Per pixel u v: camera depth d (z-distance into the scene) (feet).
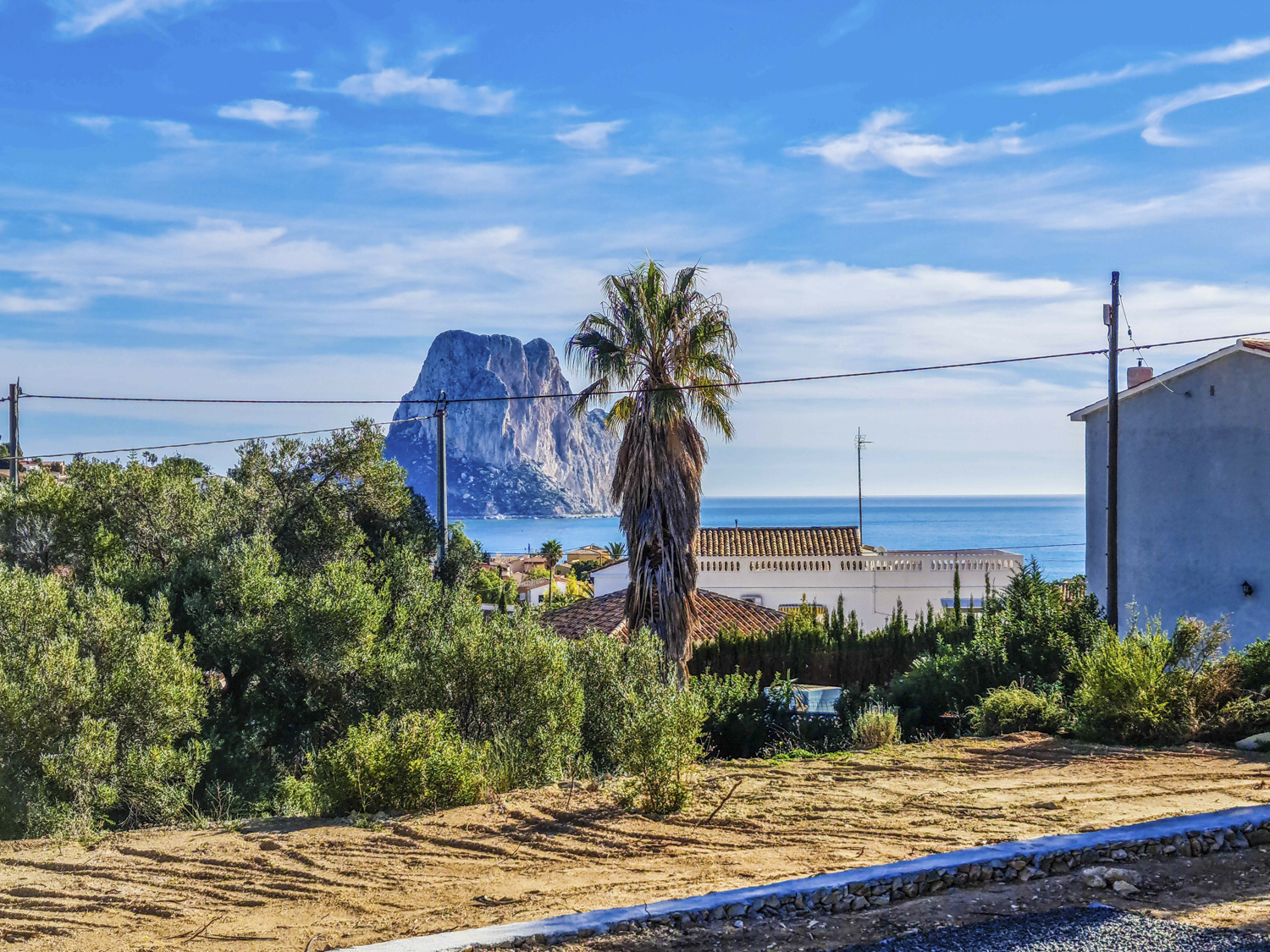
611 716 43.70
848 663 74.13
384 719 31.86
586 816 27.37
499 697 42.39
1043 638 52.13
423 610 59.31
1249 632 61.62
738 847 23.61
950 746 36.86
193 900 21.27
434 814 28.14
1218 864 18.66
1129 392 68.69
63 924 19.93
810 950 15.47
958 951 15.02
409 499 82.38
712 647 74.54
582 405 62.39
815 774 32.07
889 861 21.21
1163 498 67.21
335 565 58.23
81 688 42.34
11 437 72.33
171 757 41.78
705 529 131.75
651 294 60.44
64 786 39.11
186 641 50.83
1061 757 33.88
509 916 18.92
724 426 61.46
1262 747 33.01
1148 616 67.56
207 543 66.08
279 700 55.16
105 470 69.77
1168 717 36.11
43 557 68.18
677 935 16.55
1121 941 15.07
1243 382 62.44
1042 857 18.89
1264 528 60.95
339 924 19.30
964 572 120.88
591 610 96.43
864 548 131.54
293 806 33.99
